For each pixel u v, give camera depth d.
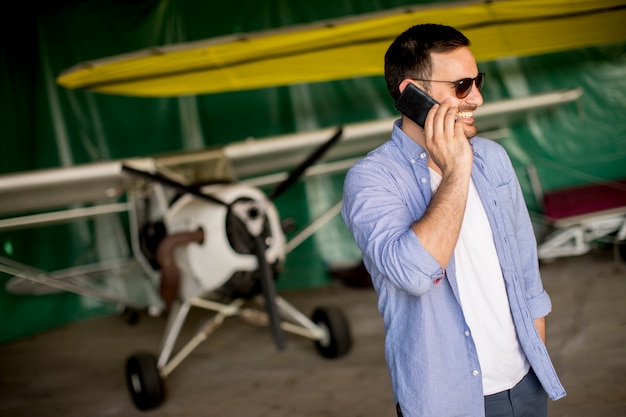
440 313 1.20
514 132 5.62
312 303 5.11
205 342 4.41
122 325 5.25
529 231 1.38
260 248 3.29
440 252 1.08
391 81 1.30
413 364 1.21
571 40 3.66
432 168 1.28
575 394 2.69
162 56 3.41
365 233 1.20
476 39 3.52
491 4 3.12
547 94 4.58
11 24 5.20
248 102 5.66
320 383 3.32
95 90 3.97
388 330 1.27
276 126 5.70
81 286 4.98
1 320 5.18
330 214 3.91
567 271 4.89
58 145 5.38
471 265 1.25
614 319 3.62
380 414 2.82
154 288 4.23
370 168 1.26
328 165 4.98
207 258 3.37
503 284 1.27
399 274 1.11
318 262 5.77
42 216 4.54
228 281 3.36
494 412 1.27
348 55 3.52
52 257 5.38
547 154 5.59
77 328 5.33
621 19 3.41
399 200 1.23
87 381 3.90
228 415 3.07
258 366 3.74
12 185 3.57
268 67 3.63
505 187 1.33
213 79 3.75
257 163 4.45
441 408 1.20
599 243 5.39
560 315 3.84
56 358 4.52
